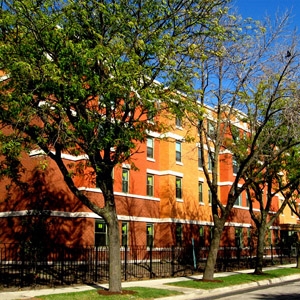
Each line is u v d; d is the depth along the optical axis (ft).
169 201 106.93
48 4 44.75
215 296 55.16
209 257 68.59
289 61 66.33
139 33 48.80
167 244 104.06
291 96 65.57
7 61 42.34
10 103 43.06
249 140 82.58
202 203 120.16
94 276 68.90
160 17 49.75
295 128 68.90
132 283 65.26
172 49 48.93
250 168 84.74
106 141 45.57
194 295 55.16
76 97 42.65
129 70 44.37
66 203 81.97
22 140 47.78
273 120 76.69
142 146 103.91
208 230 122.01
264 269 96.43
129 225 96.43
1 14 44.01
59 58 43.55
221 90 69.41
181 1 51.08
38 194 77.41
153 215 104.53
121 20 46.93
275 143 81.92
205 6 52.70
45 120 44.88
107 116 48.19
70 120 47.19
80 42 44.39
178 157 113.19
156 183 107.65
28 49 43.19
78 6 44.80
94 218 86.12
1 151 47.39
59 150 49.90
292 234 156.66
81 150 55.11
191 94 55.21
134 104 47.21
